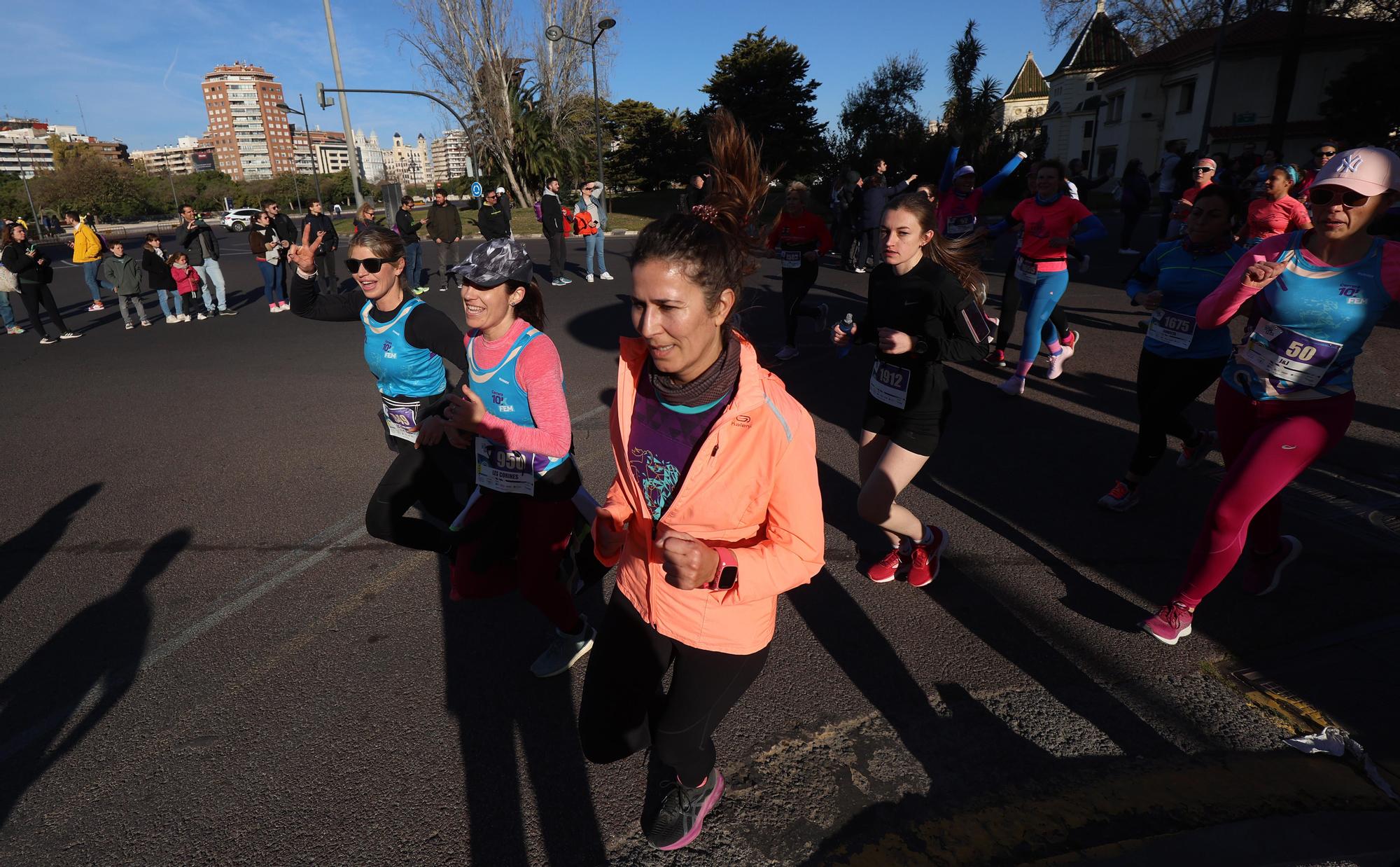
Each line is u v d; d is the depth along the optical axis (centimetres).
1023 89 5875
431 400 307
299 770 240
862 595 330
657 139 5459
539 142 3375
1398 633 284
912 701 263
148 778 239
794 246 719
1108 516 397
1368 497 399
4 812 227
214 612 333
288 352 887
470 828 216
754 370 152
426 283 1355
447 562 373
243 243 2967
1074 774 228
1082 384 634
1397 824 203
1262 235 483
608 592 342
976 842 205
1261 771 226
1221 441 304
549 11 3322
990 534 381
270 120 19788
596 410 615
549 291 1276
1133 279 405
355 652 302
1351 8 2923
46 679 290
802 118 4600
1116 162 3825
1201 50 3206
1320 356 257
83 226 1266
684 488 154
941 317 287
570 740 251
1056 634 298
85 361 869
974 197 773
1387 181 227
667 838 199
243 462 521
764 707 261
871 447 325
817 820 215
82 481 493
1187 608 286
